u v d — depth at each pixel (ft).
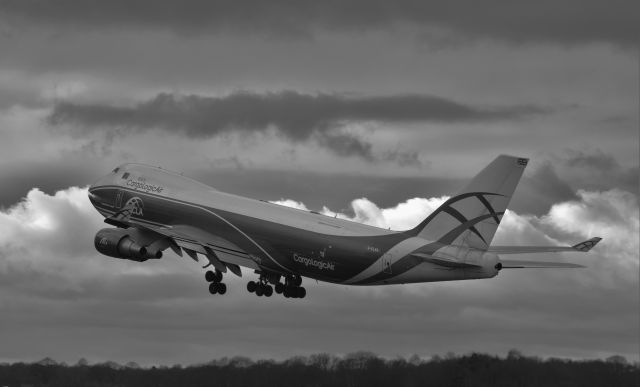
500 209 633.61
